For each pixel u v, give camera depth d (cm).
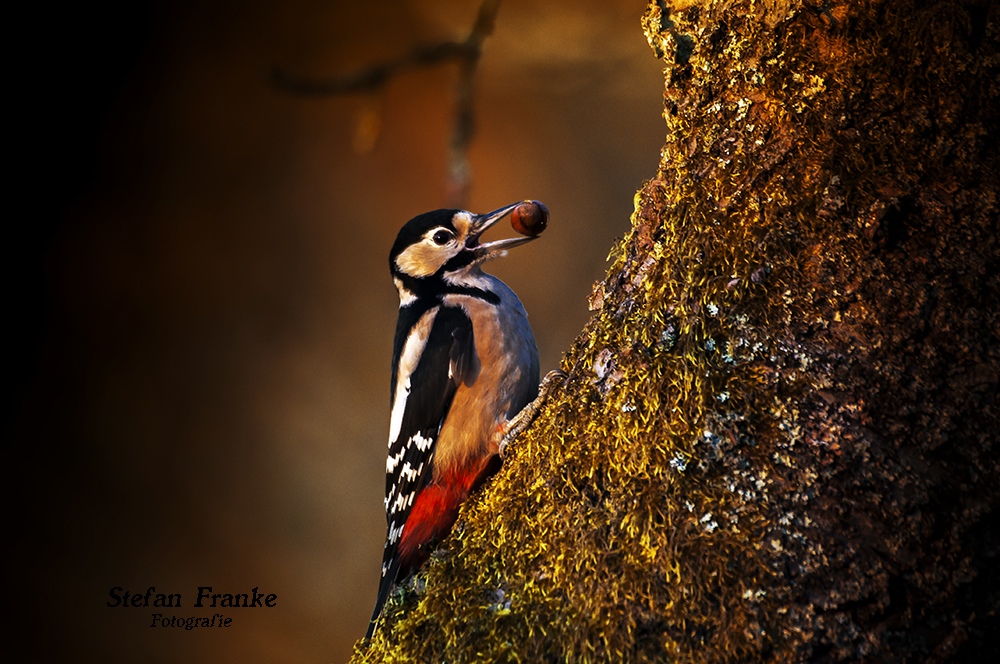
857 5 410
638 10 2255
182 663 1825
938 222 388
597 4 2252
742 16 437
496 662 405
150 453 2214
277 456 2211
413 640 439
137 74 2416
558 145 2350
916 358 378
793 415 384
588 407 443
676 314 425
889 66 404
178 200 2461
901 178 394
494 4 1165
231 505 2133
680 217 439
